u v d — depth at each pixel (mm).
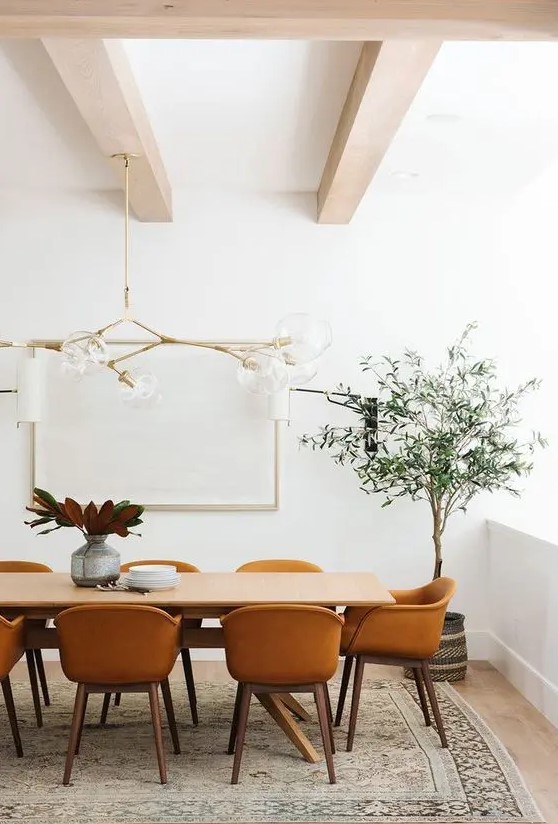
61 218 6238
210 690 5508
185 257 6266
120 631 3971
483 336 6320
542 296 6324
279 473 6273
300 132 4945
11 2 2939
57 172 5781
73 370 4402
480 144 5215
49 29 3062
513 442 5812
